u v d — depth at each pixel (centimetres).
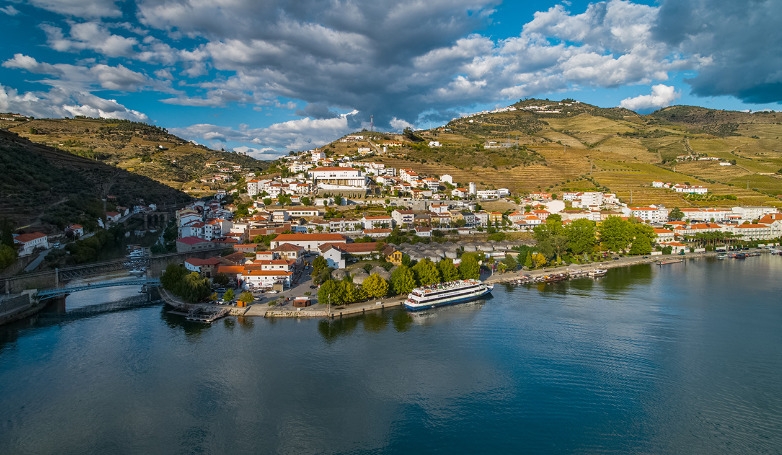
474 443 8500
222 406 9556
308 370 11044
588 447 8406
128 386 10312
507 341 12825
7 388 10194
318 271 18000
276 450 8269
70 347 12344
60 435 8612
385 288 15988
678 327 13875
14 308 14625
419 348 12319
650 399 9925
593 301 16600
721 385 10475
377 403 9712
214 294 15938
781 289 18238
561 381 10644
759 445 8438
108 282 16875
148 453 8150
